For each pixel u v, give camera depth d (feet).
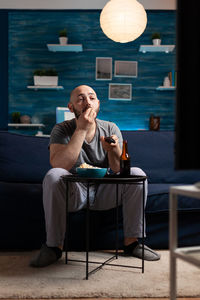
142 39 16.02
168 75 15.97
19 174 7.41
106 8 10.99
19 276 4.71
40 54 16.01
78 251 6.22
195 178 7.86
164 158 7.91
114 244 6.22
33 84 16.02
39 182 7.48
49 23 15.99
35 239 6.28
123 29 10.99
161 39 15.93
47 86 15.48
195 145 2.80
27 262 5.45
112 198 5.91
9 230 6.27
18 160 7.48
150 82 16.11
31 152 7.59
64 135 6.10
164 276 4.73
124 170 5.50
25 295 4.03
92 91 6.18
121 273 4.86
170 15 15.89
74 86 16.06
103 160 6.24
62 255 5.89
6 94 15.92
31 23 15.96
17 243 6.29
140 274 4.81
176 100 2.78
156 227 6.34
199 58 2.87
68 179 4.92
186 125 2.78
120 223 6.23
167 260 5.56
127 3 10.82
